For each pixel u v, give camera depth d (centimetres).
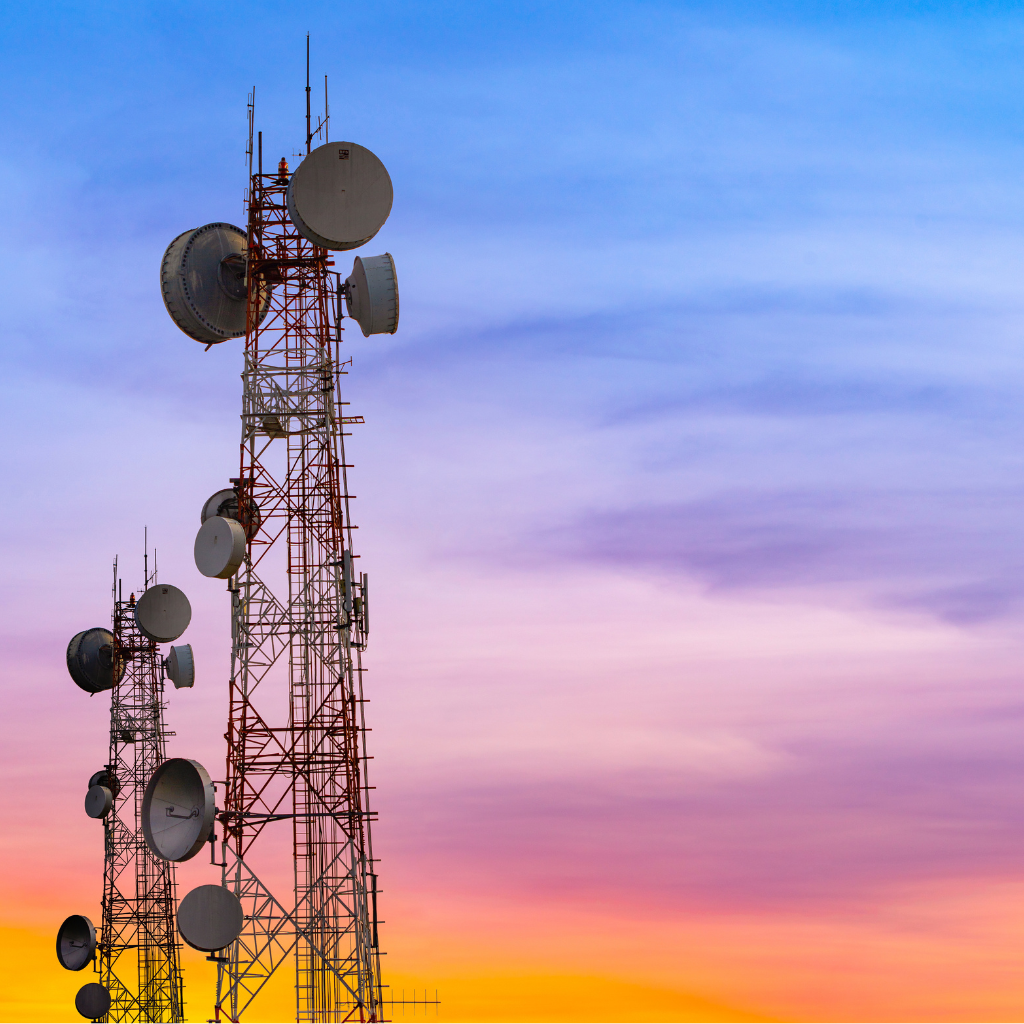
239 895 4847
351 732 4959
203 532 4941
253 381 5112
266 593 5016
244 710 4941
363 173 4928
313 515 5075
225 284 5362
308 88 5209
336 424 5119
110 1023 6731
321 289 5172
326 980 4847
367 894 4922
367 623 5025
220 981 4806
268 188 5234
